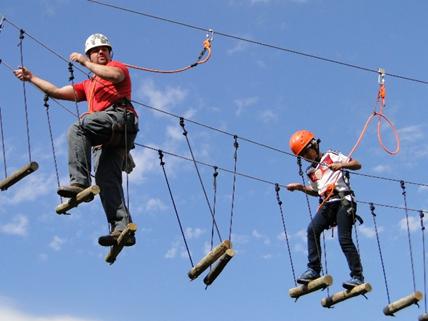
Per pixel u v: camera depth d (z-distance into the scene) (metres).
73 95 11.08
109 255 10.80
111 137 10.61
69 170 10.48
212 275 11.50
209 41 12.38
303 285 12.05
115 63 10.73
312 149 12.67
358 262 11.98
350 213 12.05
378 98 13.18
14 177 10.82
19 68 11.05
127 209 10.67
